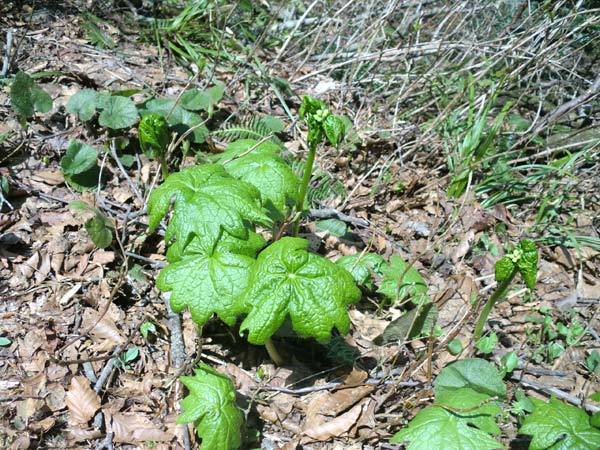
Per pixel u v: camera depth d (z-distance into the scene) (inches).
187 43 67.1
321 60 75.5
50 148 52.3
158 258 46.1
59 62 61.6
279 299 33.2
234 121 60.1
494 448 32.4
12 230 45.6
